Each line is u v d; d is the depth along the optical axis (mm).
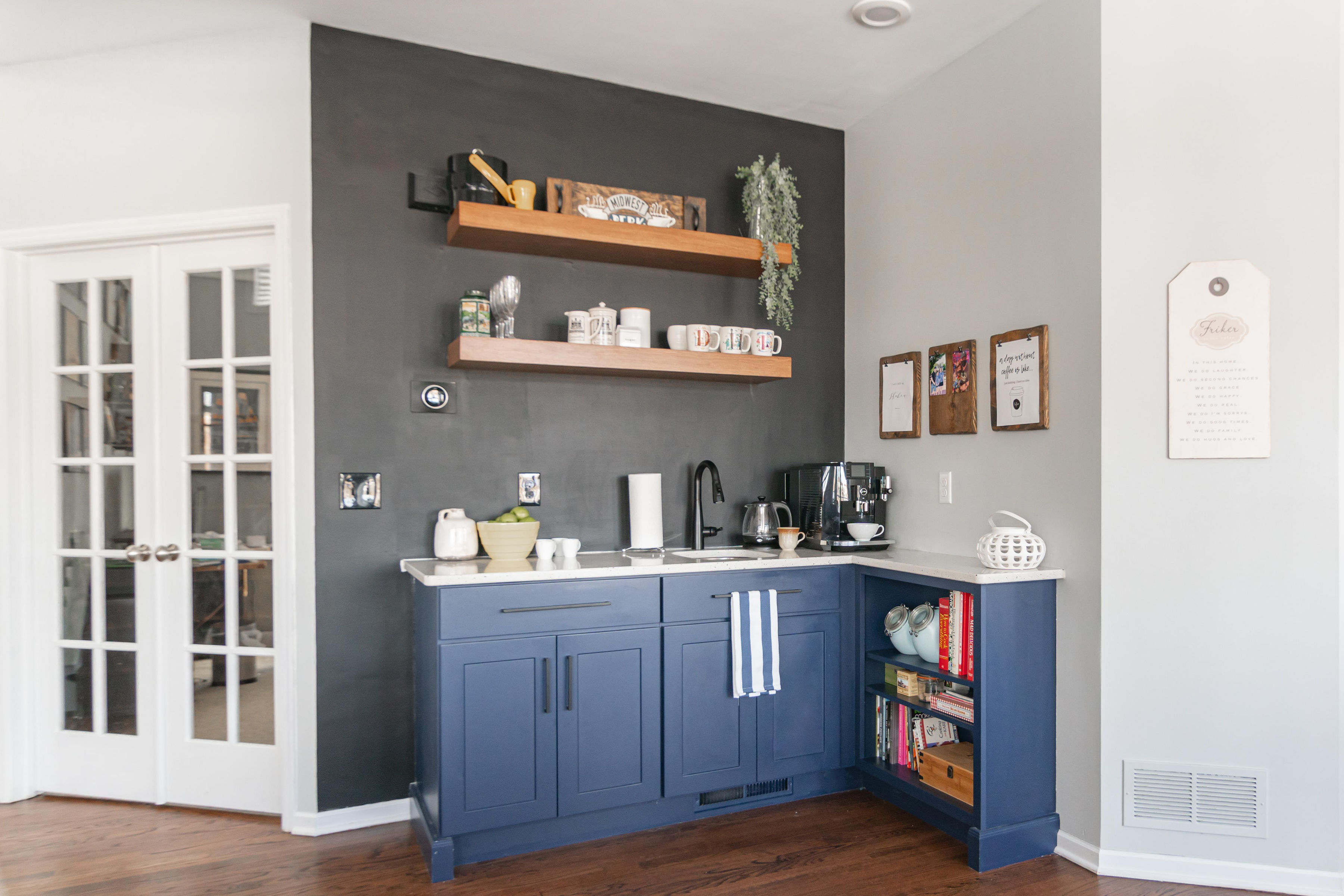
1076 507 2447
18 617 2842
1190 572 2303
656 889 2252
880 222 3307
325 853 2465
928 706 2656
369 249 2713
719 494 3041
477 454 2844
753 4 2561
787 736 2756
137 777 2830
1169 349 2312
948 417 2938
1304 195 2225
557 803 2430
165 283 2824
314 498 2629
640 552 3012
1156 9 2346
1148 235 2342
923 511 3072
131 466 2852
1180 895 2227
